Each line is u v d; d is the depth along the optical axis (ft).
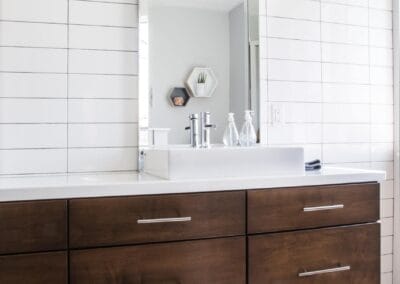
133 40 5.55
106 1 5.42
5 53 4.98
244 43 6.20
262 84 6.28
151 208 3.91
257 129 6.24
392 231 7.24
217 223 4.11
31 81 5.09
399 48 7.14
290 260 4.40
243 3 6.21
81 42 5.31
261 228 4.28
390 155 7.23
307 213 4.49
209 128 5.88
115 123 5.47
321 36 6.69
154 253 3.91
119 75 5.49
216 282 4.10
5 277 3.53
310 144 6.60
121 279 3.82
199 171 4.40
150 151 5.16
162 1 5.73
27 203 3.60
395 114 7.24
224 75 6.10
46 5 5.14
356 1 6.97
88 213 3.75
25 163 5.08
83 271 3.72
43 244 3.64
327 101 6.73
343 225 4.69
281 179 4.38
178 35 5.83
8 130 5.01
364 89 7.02
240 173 4.56
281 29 6.41
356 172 4.93
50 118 5.18
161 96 5.73
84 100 5.33
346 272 4.67
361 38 7.00
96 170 5.38
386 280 7.21
